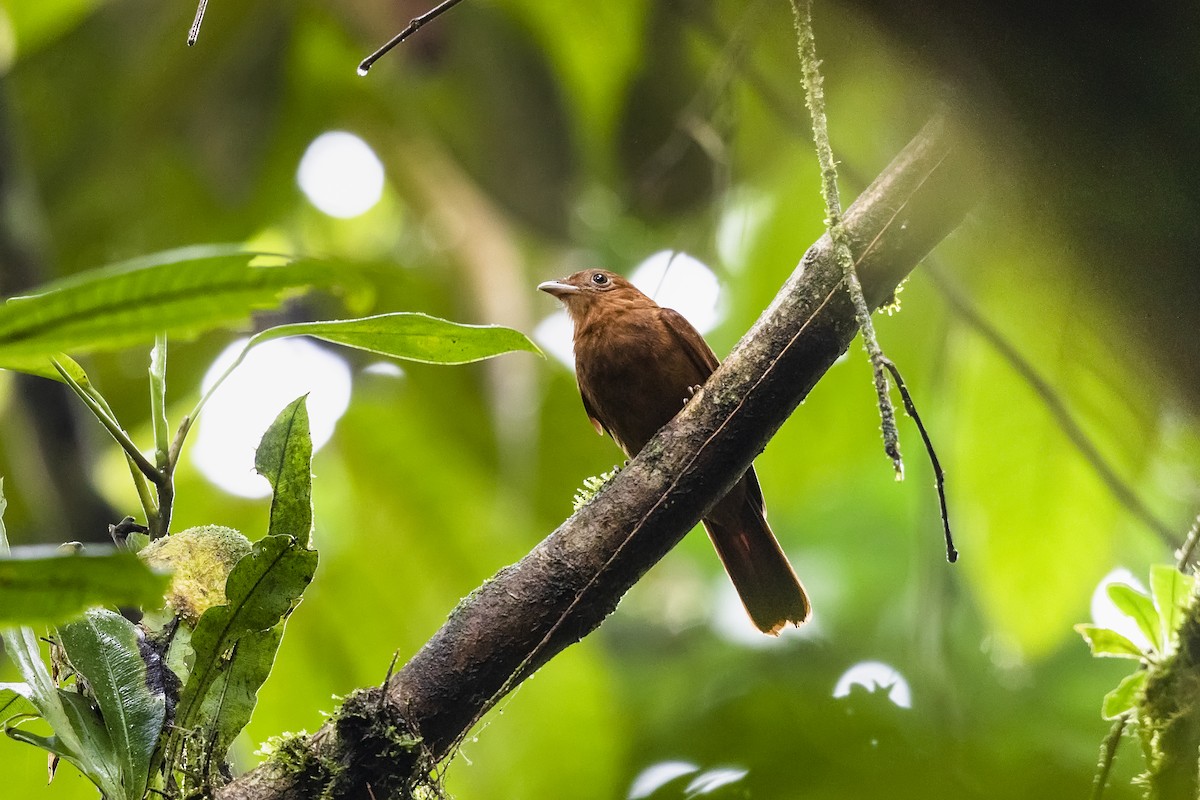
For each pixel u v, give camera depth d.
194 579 4.74
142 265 2.56
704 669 11.91
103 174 10.66
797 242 9.16
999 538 8.05
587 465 9.91
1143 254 4.48
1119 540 9.27
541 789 8.65
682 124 8.12
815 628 12.52
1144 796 5.15
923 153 4.92
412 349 4.53
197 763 4.45
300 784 4.35
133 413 9.83
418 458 9.70
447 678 4.60
